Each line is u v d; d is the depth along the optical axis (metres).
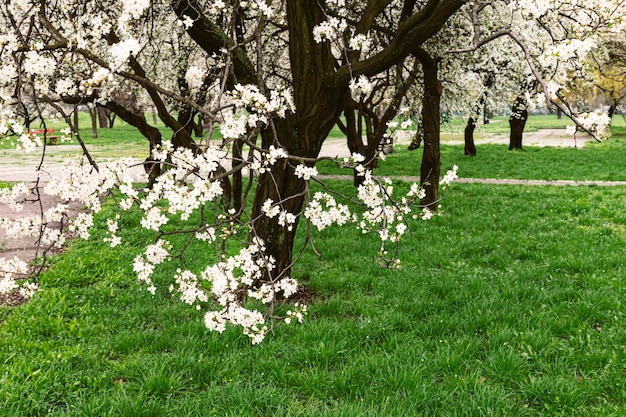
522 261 7.65
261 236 6.13
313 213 3.93
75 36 3.21
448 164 22.20
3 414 3.66
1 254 8.34
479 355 4.58
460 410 3.69
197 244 8.80
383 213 3.64
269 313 3.67
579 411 3.69
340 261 7.62
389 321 5.21
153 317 5.70
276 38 9.20
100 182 3.14
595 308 5.36
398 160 24.05
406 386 4.00
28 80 3.43
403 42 5.43
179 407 3.75
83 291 6.38
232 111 3.84
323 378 4.12
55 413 3.69
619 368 4.23
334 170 20.73
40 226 3.57
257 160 3.61
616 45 25.02
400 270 7.03
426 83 10.46
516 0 3.46
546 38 12.22
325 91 5.81
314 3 5.61
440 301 5.75
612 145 30.89
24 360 4.34
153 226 3.21
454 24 10.23
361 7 8.58
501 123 67.50
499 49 13.60
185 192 3.04
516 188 14.92
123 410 3.66
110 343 4.84
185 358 4.41
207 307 5.95
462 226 10.09
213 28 5.77
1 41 3.19
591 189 14.42
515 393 3.96
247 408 3.77
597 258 7.32
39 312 5.60
